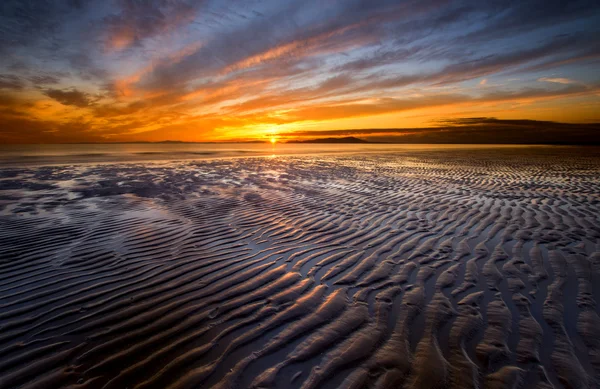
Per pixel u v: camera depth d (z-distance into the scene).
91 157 26.03
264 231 5.11
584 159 22.33
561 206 6.72
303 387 1.87
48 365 2.07
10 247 4.21
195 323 2.56
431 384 1.89
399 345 2.25
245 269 3.64
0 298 2.92
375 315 2.66
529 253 4.04
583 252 4.02
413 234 4.93
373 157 26.23
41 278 3.34
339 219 5.85
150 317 2.64
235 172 14.09
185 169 15.45
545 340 2.28
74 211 6.26
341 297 2.97
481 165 17.61
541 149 44.31
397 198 7.80
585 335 2.32
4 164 17.81
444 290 3.09
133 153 34.88
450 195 8.19
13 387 1.89
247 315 2.68
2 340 2.32
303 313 2.70
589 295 2.92
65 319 2.60
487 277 3.37
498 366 2.03
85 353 2.19
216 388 1.88
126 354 2.19
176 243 4.50
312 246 4.43
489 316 2.61
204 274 3.50
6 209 6.34
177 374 2.00
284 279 3.38
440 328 2.46
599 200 7.31
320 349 2.22
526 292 3.02
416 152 36.00
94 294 3.03
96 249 4.21
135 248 4.28
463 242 4.53
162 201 7.38
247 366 2.06
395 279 3.36
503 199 7.57
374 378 1.94
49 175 12.41
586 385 1.87
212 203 7.21
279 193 8.56
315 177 12.23
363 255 4.07
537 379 1.92
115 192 8.50
